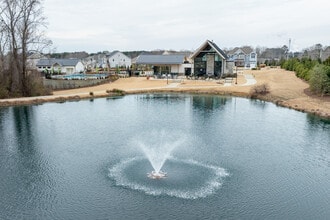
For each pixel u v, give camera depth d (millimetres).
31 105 42844
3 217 14008
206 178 18047
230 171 19203
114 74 81250
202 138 26500
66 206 14930
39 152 22656
